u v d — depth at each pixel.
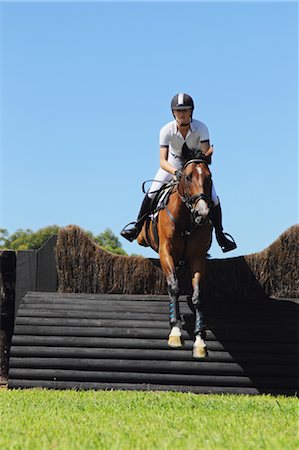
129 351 12.07
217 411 8.46
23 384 12.06
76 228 14.24
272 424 7.22
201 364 11.93
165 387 11.89
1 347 13.97
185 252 11.58
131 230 13.14
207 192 10.75
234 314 12.58
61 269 14.19
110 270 14.13
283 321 12.48
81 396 10.74
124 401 9.66
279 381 11.82
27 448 5.80
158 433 6.54
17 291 14.23
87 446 5.82
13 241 69.50
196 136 11.45
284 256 13.99
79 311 12.70
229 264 14.05
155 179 12.77
